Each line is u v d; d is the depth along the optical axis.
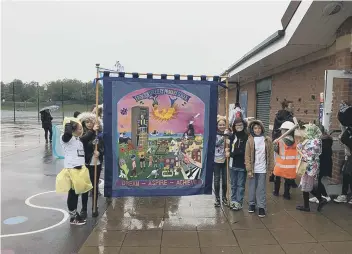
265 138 5.55
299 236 4.61
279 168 6.31
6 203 6.08
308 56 8.16
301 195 6.64
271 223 5.11
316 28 6.39
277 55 8.41
